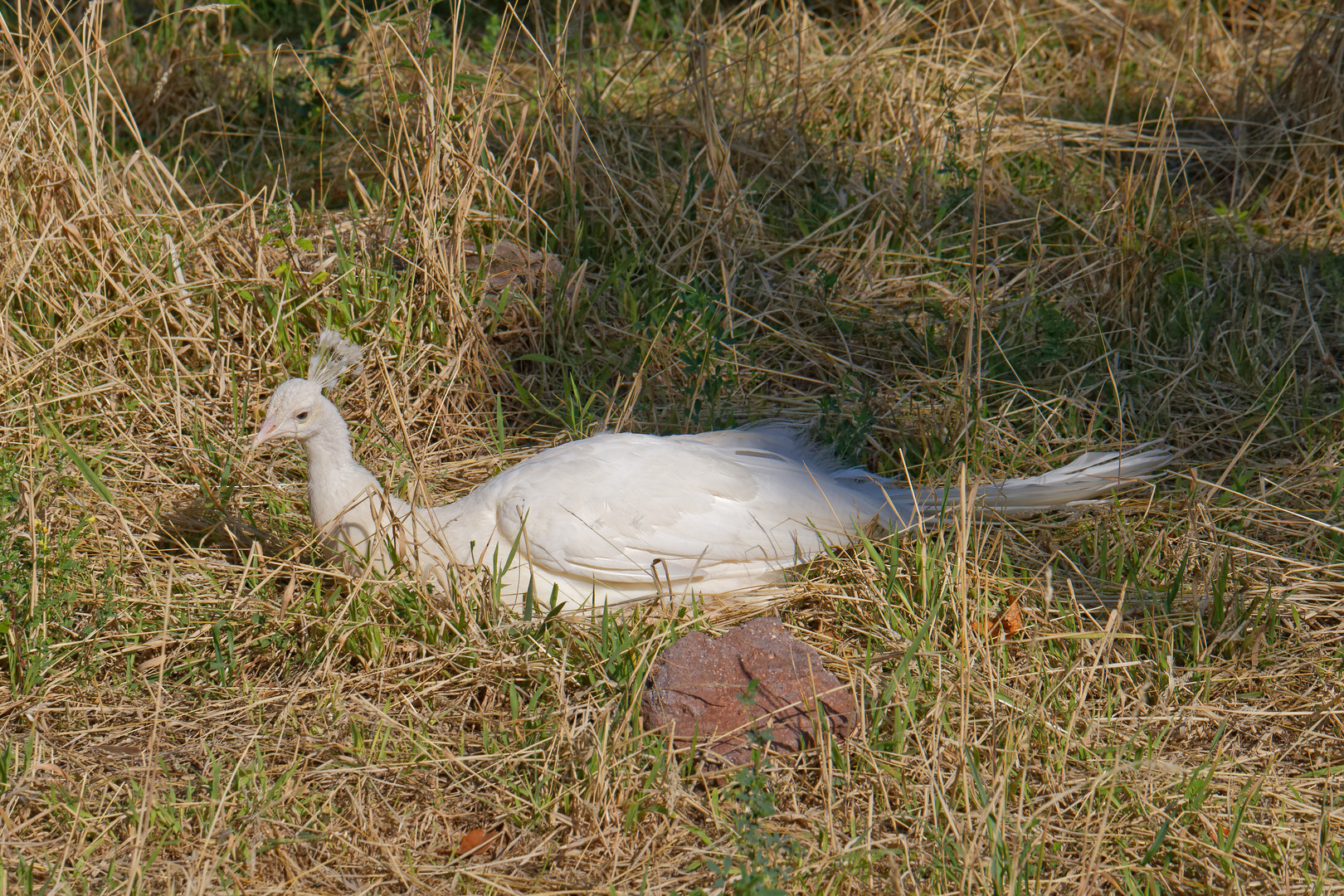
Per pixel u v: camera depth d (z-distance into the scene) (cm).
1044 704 1105
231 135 2355
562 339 1723
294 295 1677
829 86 2380
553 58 2136
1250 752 1104
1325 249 2022
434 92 1688
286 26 2764
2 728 1105
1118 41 2673
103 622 1180
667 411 1653
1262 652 1220
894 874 929
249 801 1020
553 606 1207
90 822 988
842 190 2081
